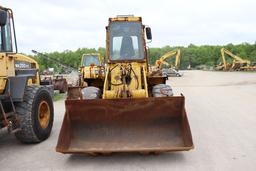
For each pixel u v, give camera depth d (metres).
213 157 5.81
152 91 7.66
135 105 5.86
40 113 7.12
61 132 5.64
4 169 5.50
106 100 5.84
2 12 5.94
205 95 16.03
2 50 6.51
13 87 6.43
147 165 5.49
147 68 8.38
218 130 7.87
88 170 5.35
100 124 5.97
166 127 5.93
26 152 6.40
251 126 8.23
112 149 5.59
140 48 8.23
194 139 7.04
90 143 5.86
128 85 7.54
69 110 5.88
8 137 7.67
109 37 8.30
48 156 6.12
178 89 20.41
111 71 7.73
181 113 5.87
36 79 7.89
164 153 6.06
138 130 5.94
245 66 56.12
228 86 21.94
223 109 11.10
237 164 5.43
